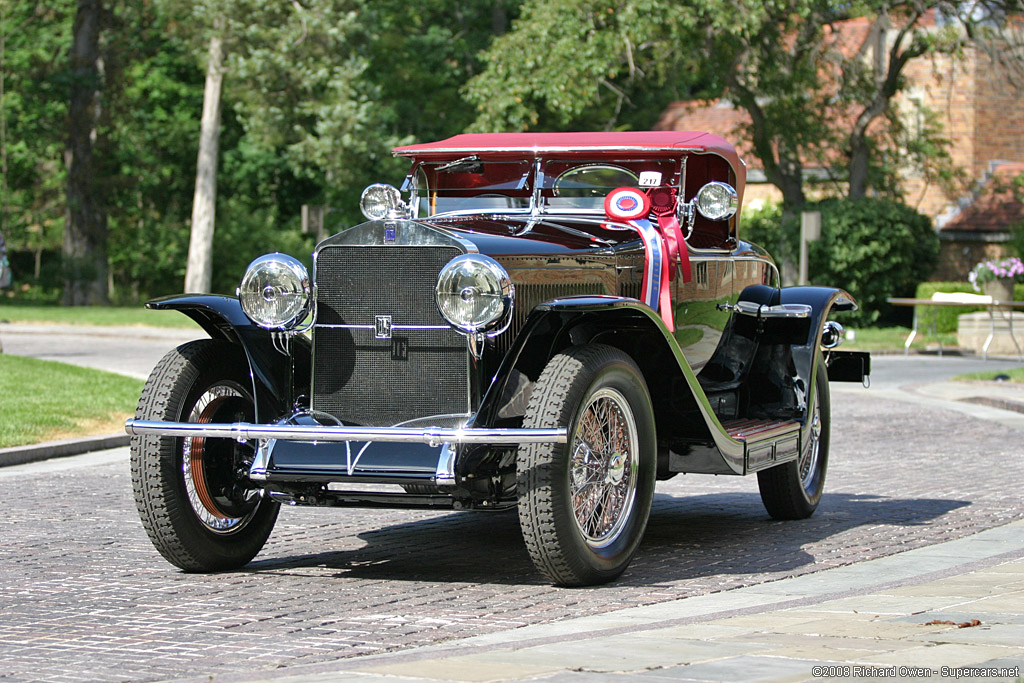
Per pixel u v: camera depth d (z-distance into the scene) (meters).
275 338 7.91
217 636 6.17
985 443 15.01
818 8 34.56
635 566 8.11
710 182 8.73
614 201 8.67
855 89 38.62
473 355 7.36
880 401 20.50
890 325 40.38
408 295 7.49
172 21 46.50
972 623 5.85
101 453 14.16
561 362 7.27
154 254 55.81
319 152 41.44
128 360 25.67
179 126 55.81
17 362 21.03
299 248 53.31
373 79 48.53
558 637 5.85
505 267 7.41
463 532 9.46
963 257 41.47
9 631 6.30
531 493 7.08
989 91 42.28
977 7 35.38
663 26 34.25
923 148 39.66
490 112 35.41
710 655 5.23
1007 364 28.69
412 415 7.50
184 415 7.80
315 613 6.70
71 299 51.75
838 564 8.07
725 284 9.47
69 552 8.52
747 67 37.09
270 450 7.49
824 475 10.36
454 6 51.47
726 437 8.30
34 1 54.31
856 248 37.88
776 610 6.48
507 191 9.23
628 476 7.70
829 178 41.75
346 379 7.62
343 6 41.88
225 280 54.00
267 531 8.28
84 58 50.78
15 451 13.20
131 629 6.34
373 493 7.41
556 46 34.03
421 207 9.43
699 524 9.84
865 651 5.23
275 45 41.41
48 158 57.44
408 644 5.96
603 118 49.12
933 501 10.77
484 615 6.64
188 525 7.68
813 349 9.82
